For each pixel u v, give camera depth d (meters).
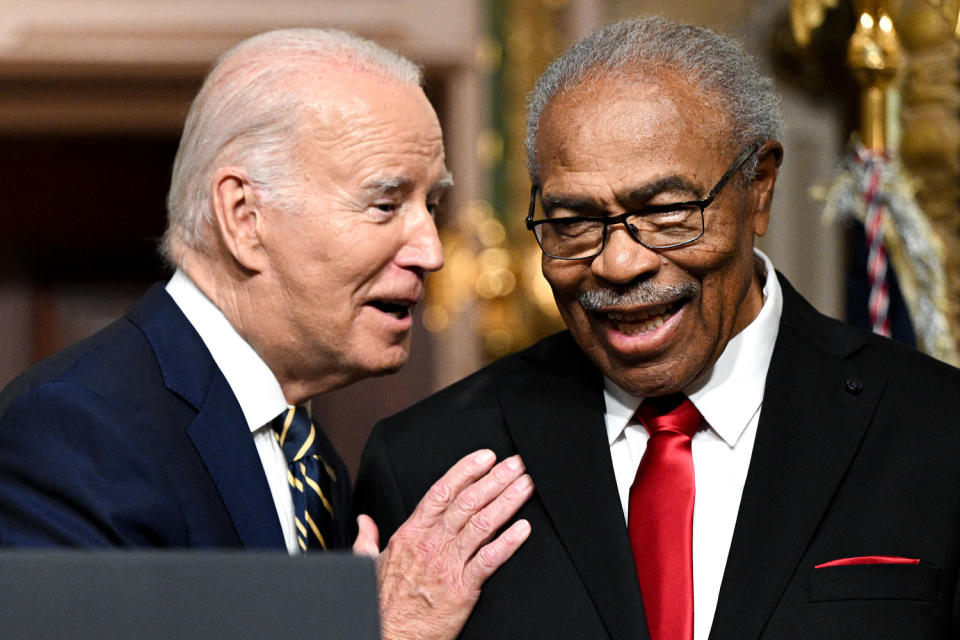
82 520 4.04
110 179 11.11
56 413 4.16
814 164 8.59
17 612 2.68
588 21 9.58
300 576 2.78
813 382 4.12
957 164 7.16
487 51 9.76
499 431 4.41
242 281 4.63
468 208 9.65
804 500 3.90
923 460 3.91
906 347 4.28
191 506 4.27
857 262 6.23
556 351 4.54
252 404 4.64
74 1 9.88
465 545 4.11
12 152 11.00
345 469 5.36
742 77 4.02
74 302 11.27
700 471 4.11
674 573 3.91
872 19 6.12
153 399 4.35
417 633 4.06
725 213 3.92
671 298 3.86
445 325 9.58
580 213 3.91
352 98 4.57
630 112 3.84
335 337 4.64
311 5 9.85
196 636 2.73
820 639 3.72
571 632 3.95
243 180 4.56
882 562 3.79
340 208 4.54
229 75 4.68
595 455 4.18
